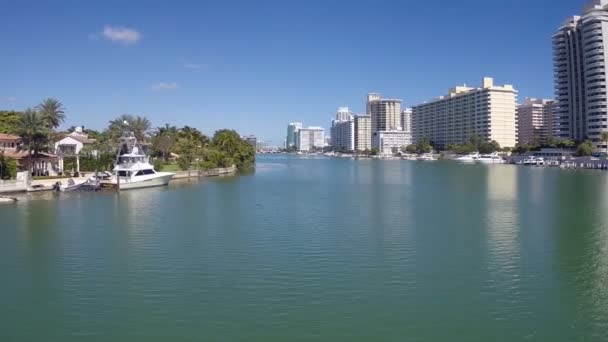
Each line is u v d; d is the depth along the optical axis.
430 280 32.97
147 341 24.22
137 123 163.88
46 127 108.56
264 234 47.81
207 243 43.81
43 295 30.39
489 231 48.81
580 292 30.56
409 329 25.39
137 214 60.62
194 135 194.62
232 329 25.48
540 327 25.62
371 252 40.44
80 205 69.25
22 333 25.12
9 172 84.62
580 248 41.34
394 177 135.62
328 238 45.91
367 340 24.22
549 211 62.19
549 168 184.00
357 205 70.00
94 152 135.50
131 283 32.56
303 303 28.89
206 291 30.97
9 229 50.38
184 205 69.62
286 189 96.38
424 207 67.56
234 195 83.94
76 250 41.28
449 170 176.38
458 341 24.09
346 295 30.17
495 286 31.70
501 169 180.12
